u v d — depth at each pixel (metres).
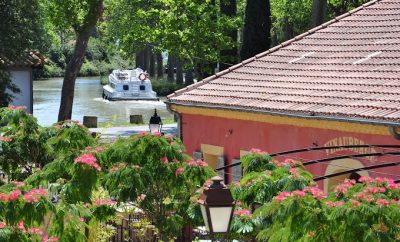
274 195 18.92
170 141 22.41
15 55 67.75
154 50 62.44
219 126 34.88
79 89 135.12
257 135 32.81
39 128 27.91
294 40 38.00
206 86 36.38
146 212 22.16
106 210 21.44
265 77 35.00
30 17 68.00
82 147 25.33
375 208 14.74
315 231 15.12
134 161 21.78
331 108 28.88
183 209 21.75
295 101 30.91
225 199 16.19
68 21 68.69
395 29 34.88
